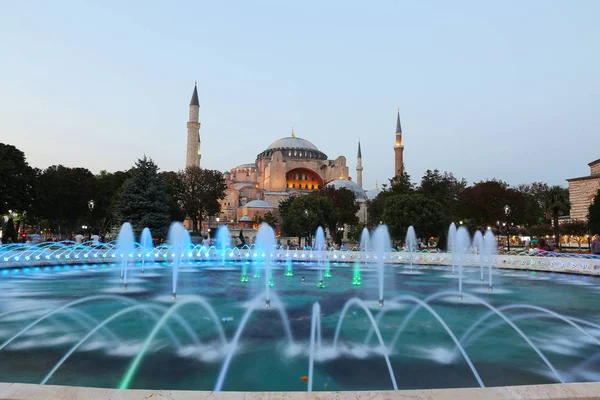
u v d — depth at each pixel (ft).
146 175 152.46
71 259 81.35
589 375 20.76
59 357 22.76
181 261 98.84
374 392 12.76
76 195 183.52
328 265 94.48
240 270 79.56
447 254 93.61
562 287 56.34
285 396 12.35
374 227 231.50
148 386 18.49
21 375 19.81
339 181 340.39
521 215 180.04
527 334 29.07
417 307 39.22
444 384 19.27
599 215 125.49
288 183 392.06
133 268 81.71
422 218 157.89
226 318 33.19
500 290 52.90
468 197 186.70
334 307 38.73
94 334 27.73
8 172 142.10
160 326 30.17
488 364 22.31
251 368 21.15
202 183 213.87
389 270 83.10
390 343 26.14
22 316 33.58
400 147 332.80
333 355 23.53
